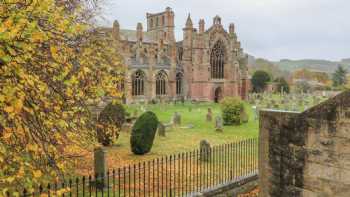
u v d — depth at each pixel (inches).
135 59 2800.2
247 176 531.5
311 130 295.7
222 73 3272.6
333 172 283.6
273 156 326.0
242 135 1141.1
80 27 275.9
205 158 677.3
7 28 221.6
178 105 2593.5
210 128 1312.7
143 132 781.3
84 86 360.2
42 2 252.8
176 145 928.3
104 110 808.3
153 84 2854.3
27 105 265.6
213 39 3159.5
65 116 306.5
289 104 2118.6
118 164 684.1
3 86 239.1
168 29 3462.1
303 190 304.3
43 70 292.5
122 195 484.1
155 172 617.3
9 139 278.8
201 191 465.1
